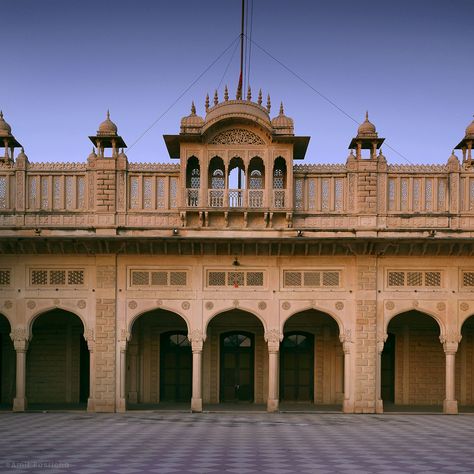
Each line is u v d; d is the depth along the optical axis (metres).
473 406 30.75
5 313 28.14
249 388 31.72
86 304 28.16
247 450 17.58
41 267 28.31
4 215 28.23
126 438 19.73
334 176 28.47
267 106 28.98
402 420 25.27
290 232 27.98
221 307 28.09
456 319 28.08
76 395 31.39
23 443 18.59
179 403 31.22
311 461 15.95
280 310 28.11
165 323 31.77
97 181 28.30
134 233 27.95
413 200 28.33
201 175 27.95
